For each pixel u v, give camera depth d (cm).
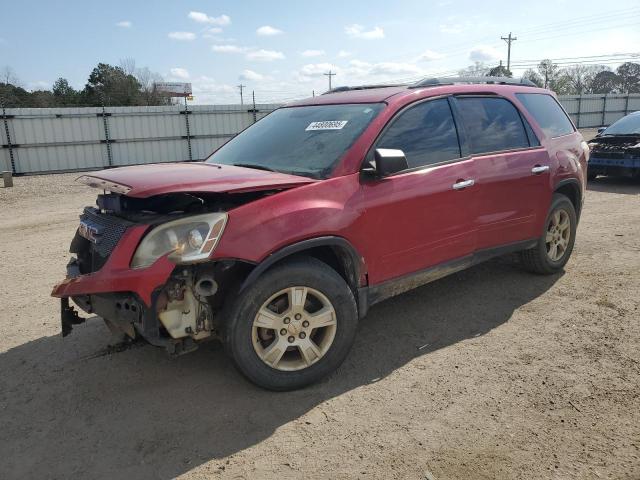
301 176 354
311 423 301
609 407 307
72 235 838
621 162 1127
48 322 458
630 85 6481
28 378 361
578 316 435
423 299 483
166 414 314
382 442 282
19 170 2111
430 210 392
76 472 267
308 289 328
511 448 274
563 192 546
